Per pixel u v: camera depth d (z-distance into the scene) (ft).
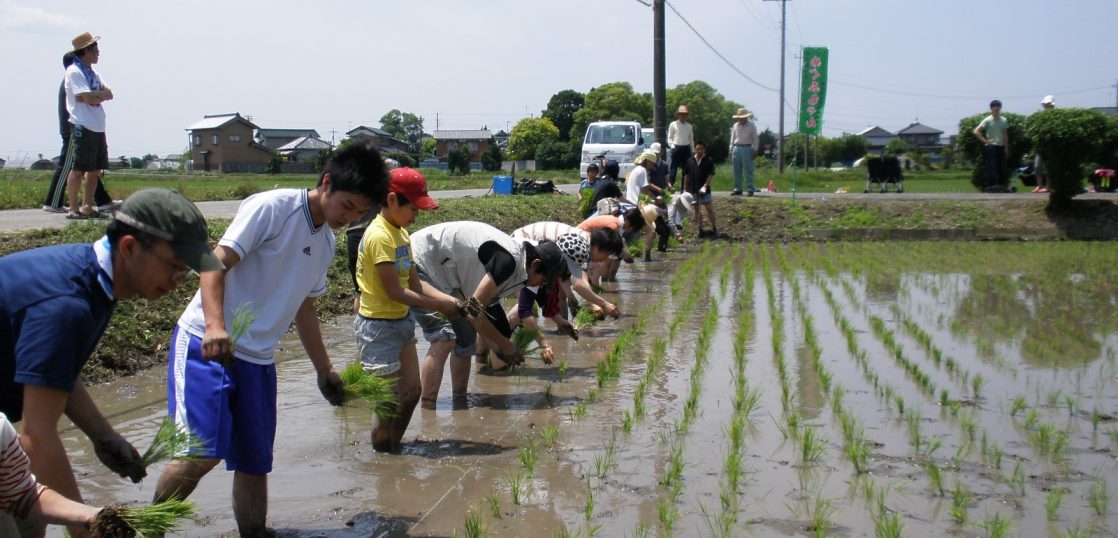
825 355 26.68
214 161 233.55
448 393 22.63
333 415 20.40
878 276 44.80
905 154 262.06
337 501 15.11
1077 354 26.89
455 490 15.69
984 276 44.52
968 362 25.71
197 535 13.60
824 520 14.23
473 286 20.48
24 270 9.34
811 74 76.59
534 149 263.49
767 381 23.53
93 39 35.12
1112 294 38.75
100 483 15.72
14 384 9.55
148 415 20.04
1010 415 20.33
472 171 226.38
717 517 14.39
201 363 12.22
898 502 15.05
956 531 13.80
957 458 17.24
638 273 47.83
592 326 31.68
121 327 24.91
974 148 73.97
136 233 9.55
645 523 14.16
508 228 52.60
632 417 20.24
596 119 254.47
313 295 13.84
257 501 13.21
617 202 38.96
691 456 17.52
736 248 59.11
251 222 12.51
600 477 16.31
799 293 39.52
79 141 35.04
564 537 13.46
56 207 38.70
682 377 24.12
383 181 13.03
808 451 17.39
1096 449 17.93
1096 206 62.34
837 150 298.76
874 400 21.59
